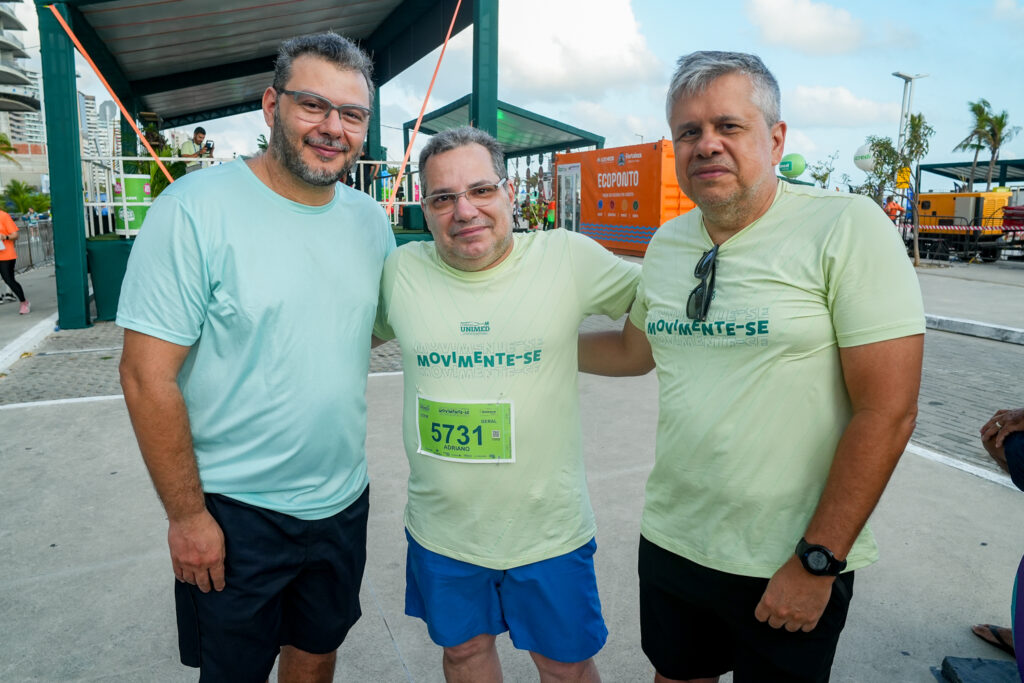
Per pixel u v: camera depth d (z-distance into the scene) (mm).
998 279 13633
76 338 7742
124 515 3438
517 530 1815
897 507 3525
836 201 1452
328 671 2068
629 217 15078
